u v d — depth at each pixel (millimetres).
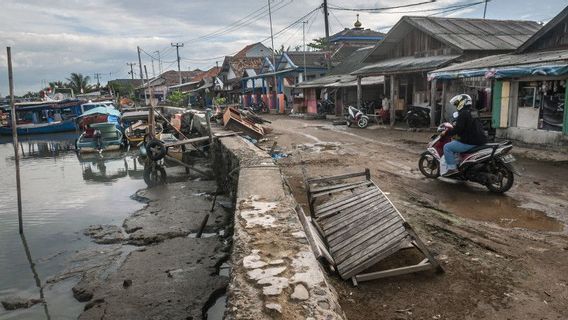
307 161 11414
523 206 6695
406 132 16719
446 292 4086
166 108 40500
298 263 3879
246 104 41844
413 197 7445
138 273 6141
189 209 9508
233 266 3875
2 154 22797
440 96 17828
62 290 6000
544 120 11633
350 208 5559
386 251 4293
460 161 7715
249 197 6246
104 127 21125
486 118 14000
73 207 10703
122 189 12641
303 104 30500
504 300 3896
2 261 7215
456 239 5395
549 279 4242
